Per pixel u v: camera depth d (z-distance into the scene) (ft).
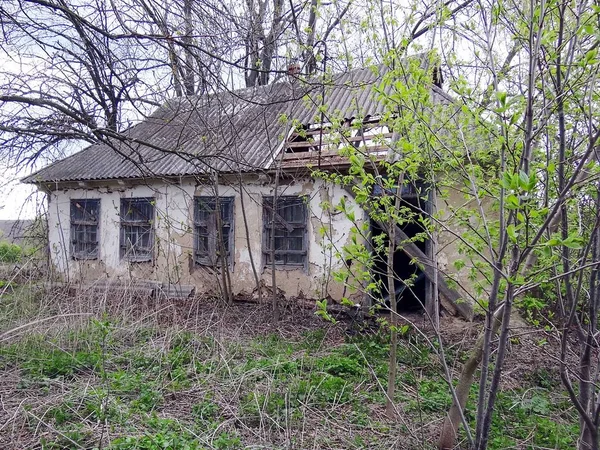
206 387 15.87
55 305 22.56
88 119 19.40
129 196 35.14
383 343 22.27
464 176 10.66
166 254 33.30
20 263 26.68
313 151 27.53
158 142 36.04
